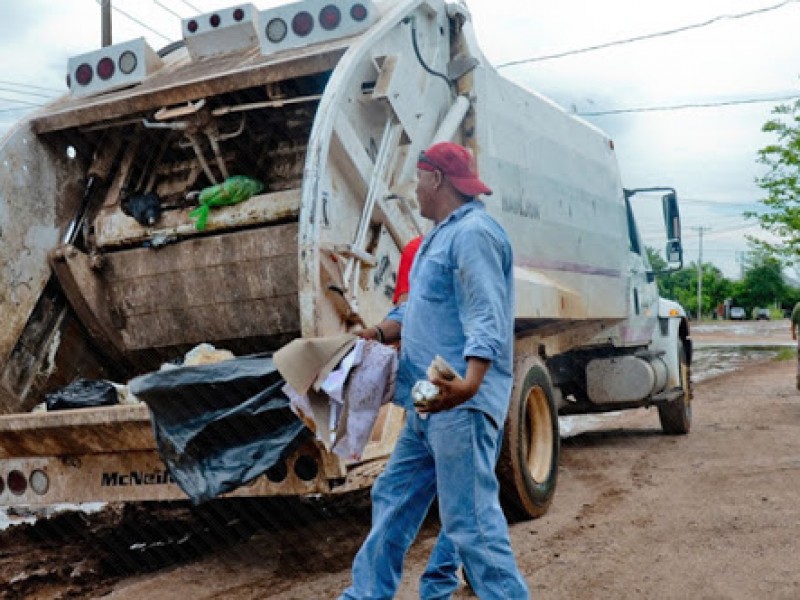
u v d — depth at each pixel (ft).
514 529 19.60
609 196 29.25
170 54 21.17
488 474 11.05
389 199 16.90
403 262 13.98
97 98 19.67
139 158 20.15
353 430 11.30
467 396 10.45
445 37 19.98
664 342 33.09
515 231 21.56
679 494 22.27
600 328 28.96
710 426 35.27
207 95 18.13
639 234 32.60
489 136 20.62
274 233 18.08
